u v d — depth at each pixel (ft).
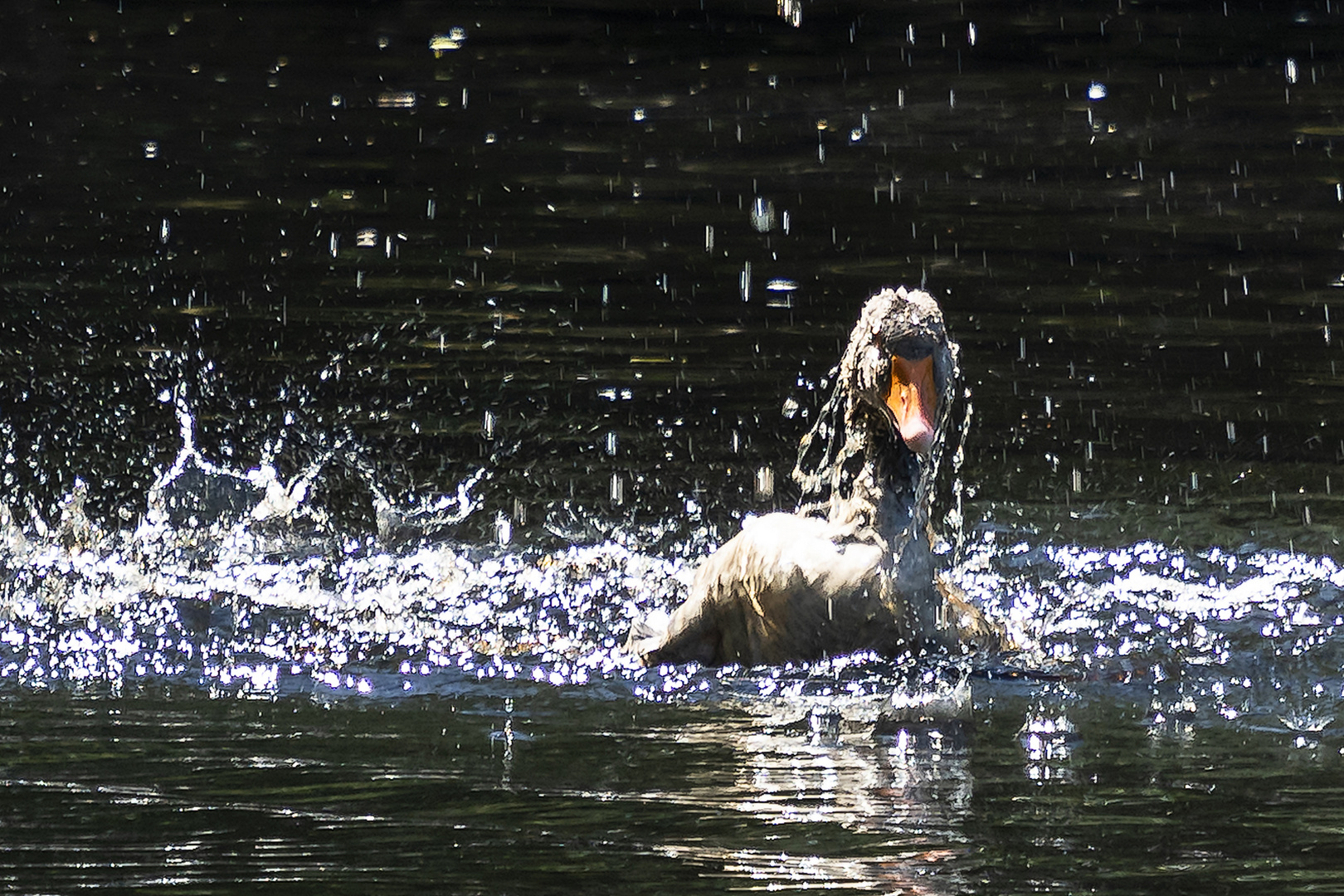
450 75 106.63
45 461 52.60
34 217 76.95
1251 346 63.98
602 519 49.98
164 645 40.83
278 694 37.42
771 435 55.57
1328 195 83.76
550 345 63.41
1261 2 123.03
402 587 45.47
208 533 48.62
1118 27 117.80
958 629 40.37
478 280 70.74
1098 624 42.63
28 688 37.55
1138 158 90.48
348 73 106.32
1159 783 32.01
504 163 89.25
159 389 58.34
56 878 27.55
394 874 27.73
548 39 115.44
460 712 36.32
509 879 27.48
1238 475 52.70
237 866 27.96
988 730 35.29
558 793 31.32
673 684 38.75
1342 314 67.36
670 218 80.33
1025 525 49.47
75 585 44.86
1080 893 26.89
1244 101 100.83
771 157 91.04
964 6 123.34
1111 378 60.85
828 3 123.54
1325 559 47.03
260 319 65.31
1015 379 60.85
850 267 73.31
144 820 29.94
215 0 123.24
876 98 102.53
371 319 65.72
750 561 40.32
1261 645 41.01
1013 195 84.23
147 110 96.53
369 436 55.16
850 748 34.09
